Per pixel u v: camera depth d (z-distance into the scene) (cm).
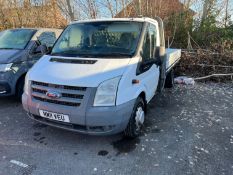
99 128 367
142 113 445
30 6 1501
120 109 365
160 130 466
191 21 1241
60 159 373
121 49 434
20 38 632
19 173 341
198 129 475
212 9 1262
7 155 381
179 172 346
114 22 481
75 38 482
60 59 429
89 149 399
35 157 377
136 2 1323
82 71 381
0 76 532
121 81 371
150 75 473
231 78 829
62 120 373
